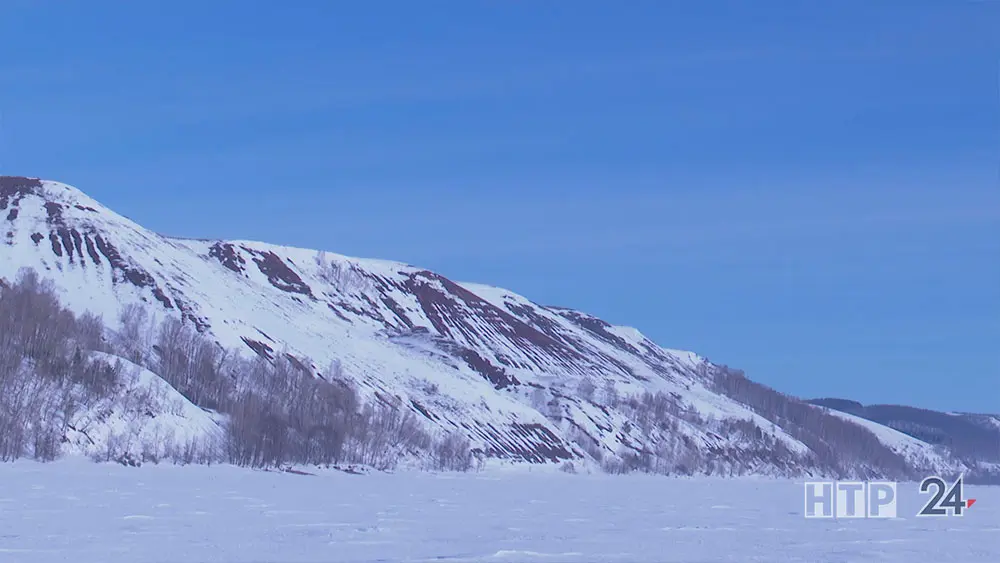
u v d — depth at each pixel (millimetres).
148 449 132250
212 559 50812
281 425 148875
